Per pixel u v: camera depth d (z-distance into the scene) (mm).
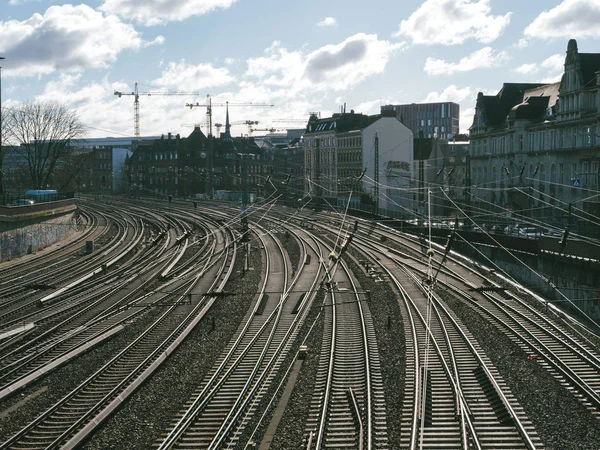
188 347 31797
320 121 162500
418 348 30359
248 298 43344
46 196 82250
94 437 21188
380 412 22594
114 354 30312
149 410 23469
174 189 177750
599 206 58094
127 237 83938
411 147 138375
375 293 44125
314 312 38812
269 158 189375
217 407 23531
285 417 22578
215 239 78125
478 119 107562
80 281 49844
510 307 38438
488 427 21125
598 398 23125
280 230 86812
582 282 45281
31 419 22688
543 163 87562
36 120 107062
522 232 67312
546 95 94000
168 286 47938
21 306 41375
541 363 28156
